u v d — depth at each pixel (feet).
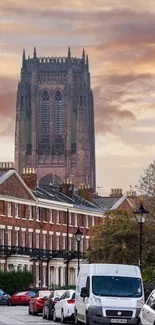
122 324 199.72
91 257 418.72
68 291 242.99
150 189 383.65
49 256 555.28
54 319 247.70
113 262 408.05
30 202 547.49
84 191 640.58
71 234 591.78
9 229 526.16
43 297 290.15
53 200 574.56
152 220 380.99
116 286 204.13
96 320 199.11
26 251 534.37
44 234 562.66
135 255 403.13
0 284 472.85
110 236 413.39
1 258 515.50
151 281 331.57
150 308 161.27
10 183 529.04
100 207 638.94
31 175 577.02
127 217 417.28
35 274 542.57
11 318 265.95
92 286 203.82
